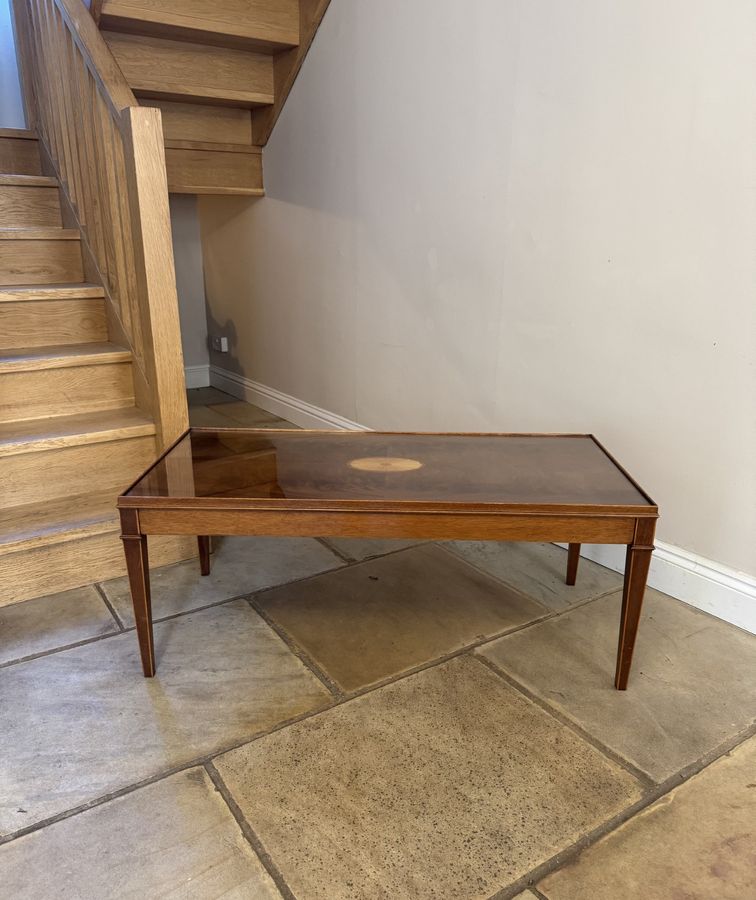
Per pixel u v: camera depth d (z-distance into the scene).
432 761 1.38
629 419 2.04
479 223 2.40
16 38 3.25
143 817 1.24
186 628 1.85
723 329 1.76
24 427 2.16
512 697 1.58
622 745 1.43
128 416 2.29
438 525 1.49
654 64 1.78
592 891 1.11
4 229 2.58
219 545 2.38
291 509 1.48
